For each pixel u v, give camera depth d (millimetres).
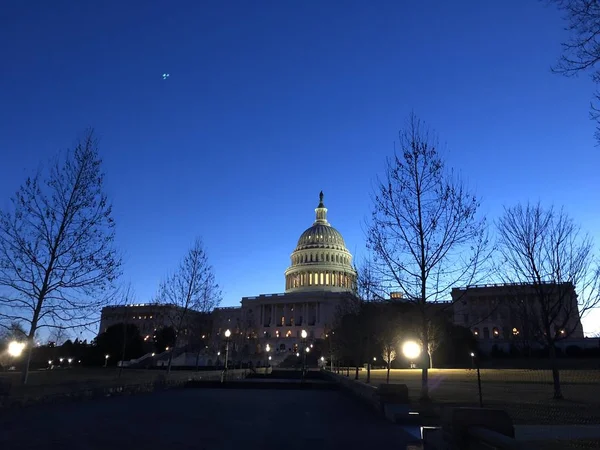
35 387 20359
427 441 10602
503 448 6746
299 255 166000
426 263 22859
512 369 59969
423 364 21906
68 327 25828
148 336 96125
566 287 27906
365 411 21297
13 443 11469
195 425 15734
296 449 11484
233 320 150125
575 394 26797
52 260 24906
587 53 9461
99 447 11227
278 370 74062
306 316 146125
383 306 37938
